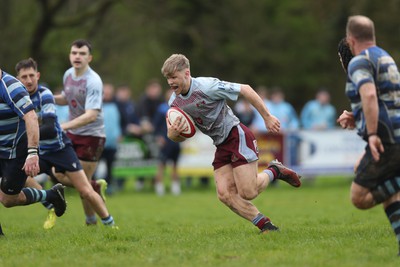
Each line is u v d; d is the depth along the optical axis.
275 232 23.58
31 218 35.81
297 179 24.69
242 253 20.66
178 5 100.31
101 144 30.00
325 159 57.75
